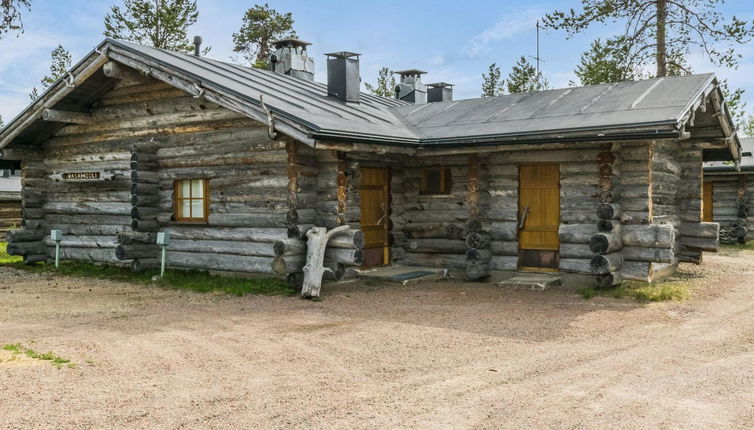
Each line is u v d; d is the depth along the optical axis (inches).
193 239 492.4
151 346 281.1
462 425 190.4
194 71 455.2
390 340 295.7
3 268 567.5
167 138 509.4
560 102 495.5
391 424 190.9
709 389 225.5
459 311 365.1
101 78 515.8
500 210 478.3
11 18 716.7
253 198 460.1
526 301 395.9
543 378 237.8
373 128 454.3
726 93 1047.0
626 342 294.4
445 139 457.1
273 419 193.8
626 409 204.7
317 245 410.9
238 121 466.9
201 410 200.4
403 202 523.2
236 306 380.5
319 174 449.1
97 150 553.6
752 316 354.3
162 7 1186.0
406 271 491.5
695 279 502.0
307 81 633.6
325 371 245.1
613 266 405.4
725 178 864.9
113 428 184.2
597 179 435.5
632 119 391.9
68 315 355.6
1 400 205.3
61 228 585.6
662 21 846.5
